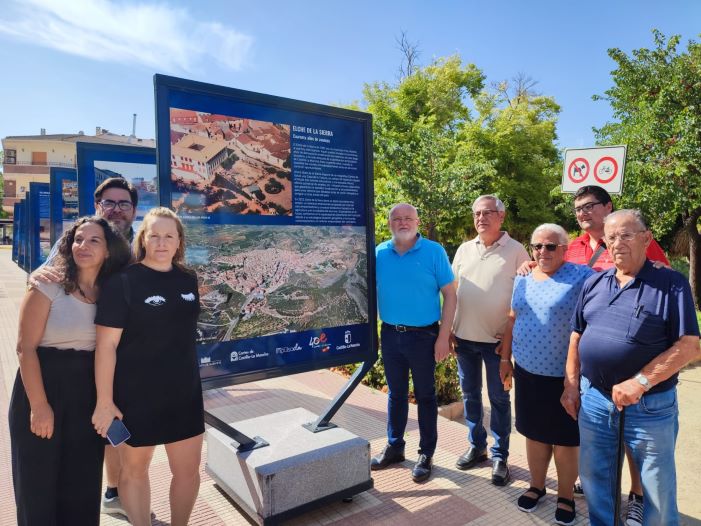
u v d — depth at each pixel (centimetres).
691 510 341
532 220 2061
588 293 268
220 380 306
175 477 253
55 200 697
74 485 233
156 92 275
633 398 232
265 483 279
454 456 397
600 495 261
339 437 326
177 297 239
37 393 221
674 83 1004
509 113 2131
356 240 368
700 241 1252
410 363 357
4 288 1432
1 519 296
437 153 1214
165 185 278
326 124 348
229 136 304
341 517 307
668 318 234
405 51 2577
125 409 230
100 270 241
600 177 473
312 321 346
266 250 323
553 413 298
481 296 357
